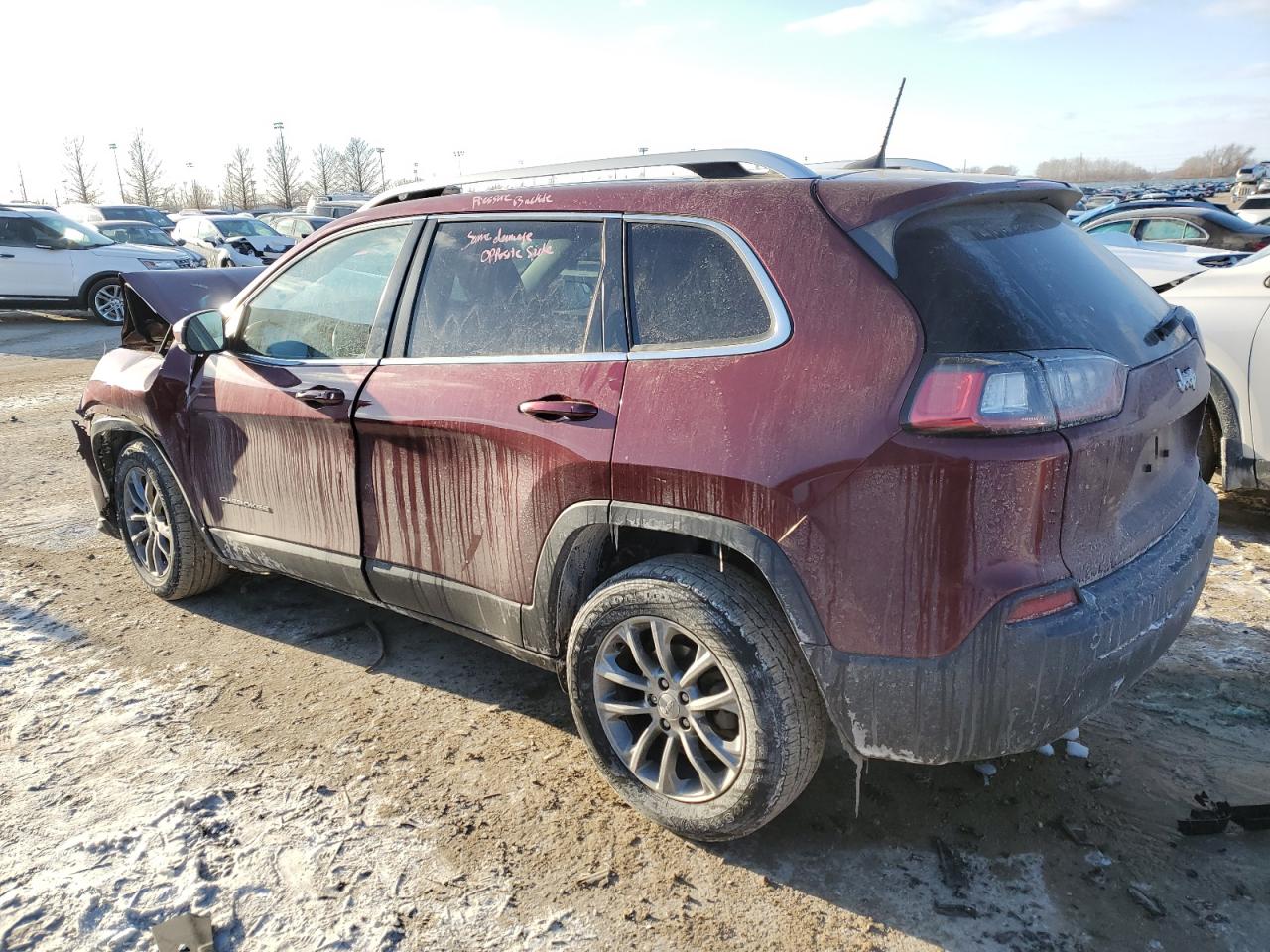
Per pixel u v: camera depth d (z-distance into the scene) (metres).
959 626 2.17
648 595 2.55
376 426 3.16
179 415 3.95
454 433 2.94
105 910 2.48
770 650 2.41
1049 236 2.67
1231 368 4.77
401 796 2.94
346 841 2.73
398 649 3.96
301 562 3.63
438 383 3.02
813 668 2.35
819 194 2.49
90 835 2.77
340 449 3.31
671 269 2.64
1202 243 10.24
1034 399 2.13
